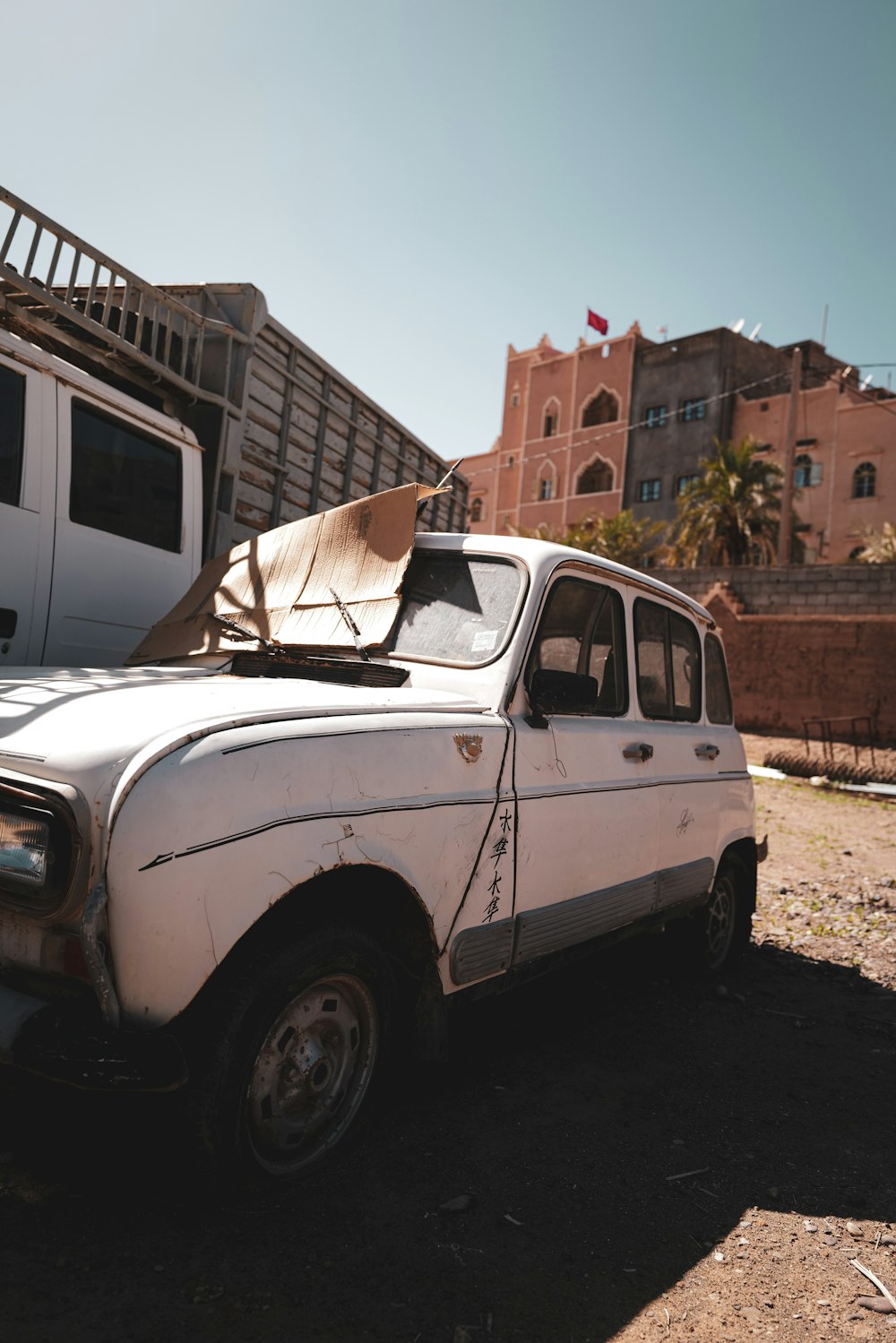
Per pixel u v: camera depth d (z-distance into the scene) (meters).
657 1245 2.55
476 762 3.04
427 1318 2.13
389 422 8.54
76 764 2.18
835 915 7.20
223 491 6.23
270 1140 2.49
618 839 3.86
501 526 55.31
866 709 21.20
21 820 2.17
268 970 2.34
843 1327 2.29
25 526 4.42
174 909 2.12
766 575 23.09
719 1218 2.73
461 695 3.28
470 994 3.09
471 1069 3.64
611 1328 2.19
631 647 4.23
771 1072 3.96
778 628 22.44
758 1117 3.48
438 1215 2.54
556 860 3.43
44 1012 2.13
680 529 45.56
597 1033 4.22
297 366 7.01
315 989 2.57
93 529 4.82
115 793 2.12
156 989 2.12
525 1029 4.19
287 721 2.53
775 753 17.50
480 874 3.04
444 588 3.64
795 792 15.18
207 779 2.21
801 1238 2.67
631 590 4.27
